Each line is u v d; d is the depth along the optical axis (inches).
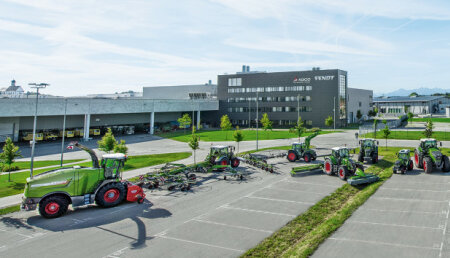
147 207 680.4
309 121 3503.9
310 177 951.6
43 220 609.6
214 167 1020.5
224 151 1122.0
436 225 540.4
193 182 862.5
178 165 1048.2
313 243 471.5
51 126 2369.6
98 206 693.9
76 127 2551.7
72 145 668.7
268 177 963.3
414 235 502.0
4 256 453.7
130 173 1058.7
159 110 2930.6
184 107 3245.6
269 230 537.6
